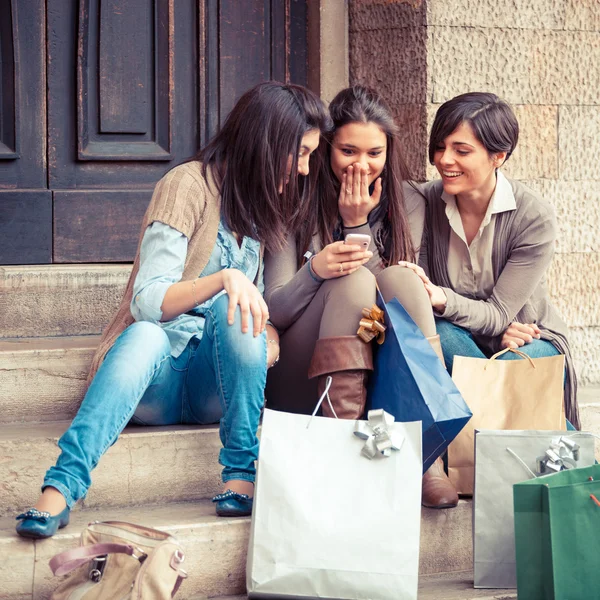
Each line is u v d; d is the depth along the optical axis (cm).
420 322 671
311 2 984
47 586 567
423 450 630
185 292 614
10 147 911
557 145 976
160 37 951
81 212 923
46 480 566
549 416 695
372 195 757
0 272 797
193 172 672
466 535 679
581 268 988
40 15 912
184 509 648
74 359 725
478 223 788
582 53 977
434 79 930
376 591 566
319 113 676
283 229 685
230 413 622
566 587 567
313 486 576
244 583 612
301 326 688
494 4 944
